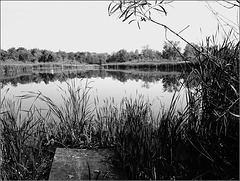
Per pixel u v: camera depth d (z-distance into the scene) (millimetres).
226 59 2010
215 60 1989
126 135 2434
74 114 3215
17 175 2254
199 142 2012
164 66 29594
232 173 1952
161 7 1756
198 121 2227
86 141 3033
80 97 3412
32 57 43000
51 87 9609
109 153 2645
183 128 2311
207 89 2047
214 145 2035
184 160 2174
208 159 2072
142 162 2129
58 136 3092
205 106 2115
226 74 1893
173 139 2205
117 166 2342
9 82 12922
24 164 2373
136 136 2283
